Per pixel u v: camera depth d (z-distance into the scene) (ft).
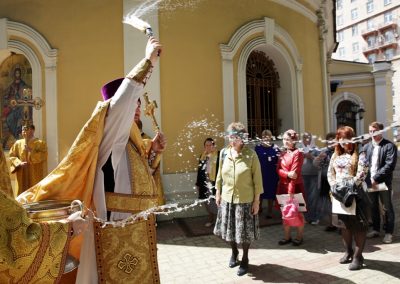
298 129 26.68
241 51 23.56
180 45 21.66
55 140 21.43
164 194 20.59
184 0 21.91
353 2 152.25
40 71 21.80
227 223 13.00
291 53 26.45
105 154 6.40
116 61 21.01
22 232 4.47
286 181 15.69
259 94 26.12
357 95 62.95
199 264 13.83
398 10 133.49
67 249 4.96
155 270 6.77
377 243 15.65
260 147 21.08
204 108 22.17
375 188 15.47
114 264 6.35
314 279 12.02
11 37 22.33
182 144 21.42
